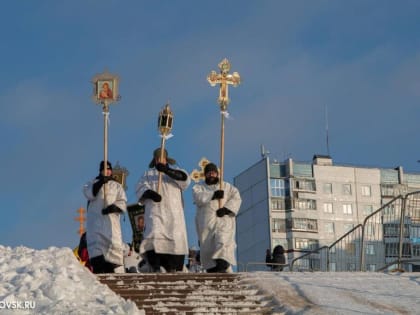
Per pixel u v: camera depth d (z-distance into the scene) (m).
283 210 69.12
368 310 18.36
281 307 18.55
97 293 18.48
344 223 70.06
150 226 22.48
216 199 22.72
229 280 20.31
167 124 22.89
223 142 23.25
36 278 18.69
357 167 71.50
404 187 71.81
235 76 23.69
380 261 25.98
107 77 23.03
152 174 22.89
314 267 33.16
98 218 22.45
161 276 20.12
